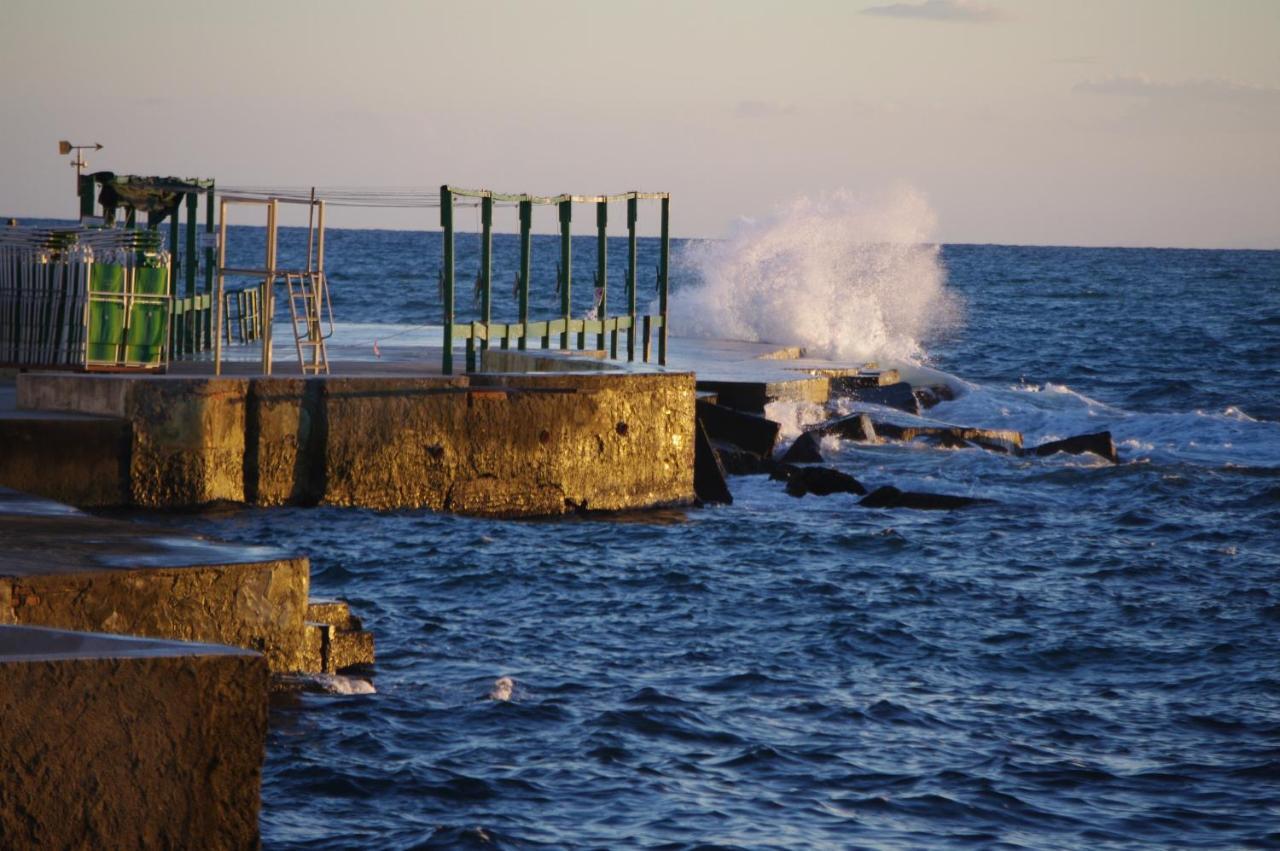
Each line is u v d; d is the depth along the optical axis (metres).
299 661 37.03
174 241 95.25
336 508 65.44
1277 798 33.78
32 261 71.00
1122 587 58.50
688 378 76.12
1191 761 36.47
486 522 66.75
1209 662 47.00
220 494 63.25
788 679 42.94
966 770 35.09
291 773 31.53
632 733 36.31
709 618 50.69
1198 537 70.50
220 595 33.62
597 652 45.06
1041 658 47.09
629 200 97.50
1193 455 99.25
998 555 64.38
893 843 30.11
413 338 118.31
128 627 31.70
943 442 96.25
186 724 19.45
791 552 63.47
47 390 63.06
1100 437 95.06
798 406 97.31
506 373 72.62
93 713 18.95
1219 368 177.12
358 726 34.88
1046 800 33.34
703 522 70.75
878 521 72.38
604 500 73.19
